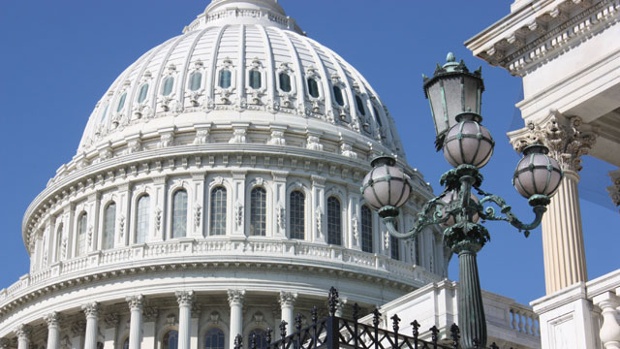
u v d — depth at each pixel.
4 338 85.69
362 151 89.62
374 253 83.75
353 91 94.12
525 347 46.69
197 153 84.56
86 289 80.81
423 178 94.06
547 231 24.81
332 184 85.62
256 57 92.94
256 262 79.06
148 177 85.00
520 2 26.61
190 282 78.88
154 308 80.81
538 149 19.02
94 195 86.56
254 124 87.19
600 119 25.73
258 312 80.12
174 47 96.31
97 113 94.88
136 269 79.56
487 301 46.66
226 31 97.69
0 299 87.12
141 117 90.06
